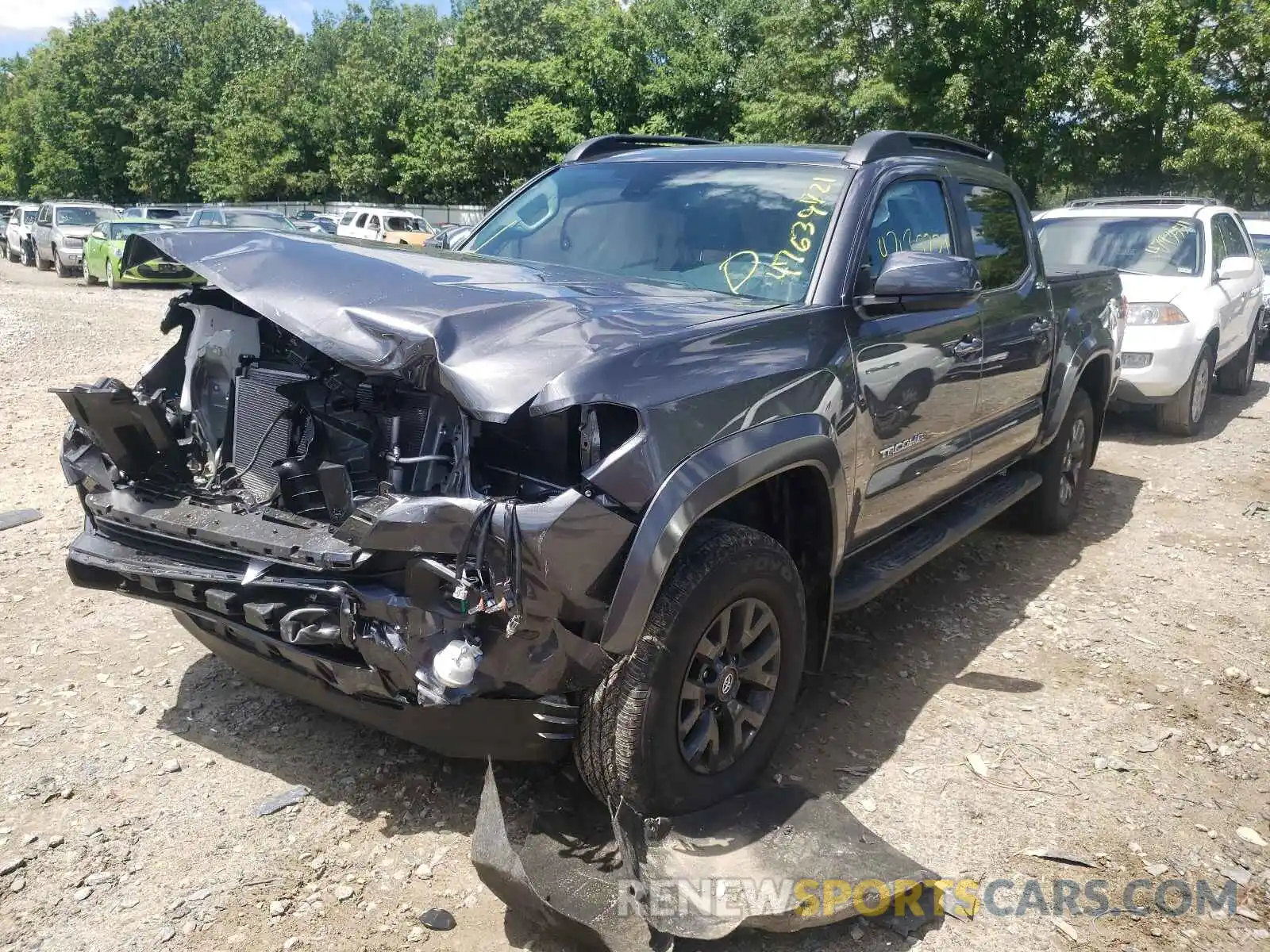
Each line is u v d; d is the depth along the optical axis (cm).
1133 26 2364
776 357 304
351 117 4756
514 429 260
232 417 310
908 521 410
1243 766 354
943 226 430
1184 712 391
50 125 5822
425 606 238
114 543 307
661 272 376
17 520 563
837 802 300
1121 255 939
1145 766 351
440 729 267
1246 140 2277
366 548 235
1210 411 1026
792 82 2717
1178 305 854
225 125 5150
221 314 329
